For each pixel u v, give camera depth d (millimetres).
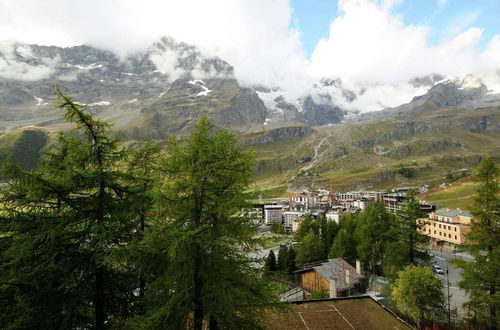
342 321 24547
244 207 13602
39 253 11492
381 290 44875
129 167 15453
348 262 60938
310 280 51781
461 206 122500
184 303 12734
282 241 105062
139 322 11438
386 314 26031
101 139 12305
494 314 26375
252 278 14117
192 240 11773
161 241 12078
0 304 11492
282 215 158750
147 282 15766
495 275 25203
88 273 12828
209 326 13727
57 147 12773
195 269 12602
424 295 31547
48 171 11672
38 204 11727
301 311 26281
